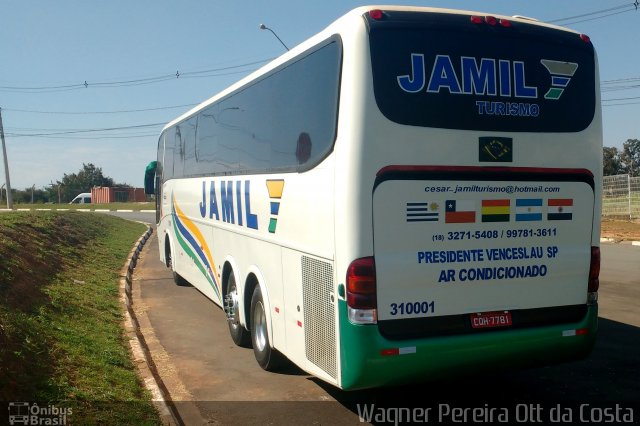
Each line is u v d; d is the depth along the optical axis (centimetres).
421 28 480
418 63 474
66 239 1620
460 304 485
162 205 1437
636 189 2959
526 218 507
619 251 1833
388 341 459
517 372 669
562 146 521
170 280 1384
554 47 523
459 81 485
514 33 509
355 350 454
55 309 825
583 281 535
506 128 498
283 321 596
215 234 901
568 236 527
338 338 468
